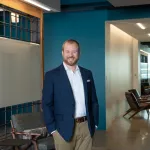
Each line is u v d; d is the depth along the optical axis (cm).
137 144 588
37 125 460
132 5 667
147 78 1573
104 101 726
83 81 307
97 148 558
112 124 816
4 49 459
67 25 740
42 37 587
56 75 301
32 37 584
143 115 992
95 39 722
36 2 512
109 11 711
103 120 733
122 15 700
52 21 750
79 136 304
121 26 850
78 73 309
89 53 727
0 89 450
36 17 577
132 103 922
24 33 582
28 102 541
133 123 835
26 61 525
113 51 868
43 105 303
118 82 945
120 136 663
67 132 296
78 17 732
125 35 1047
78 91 303
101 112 732
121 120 884
